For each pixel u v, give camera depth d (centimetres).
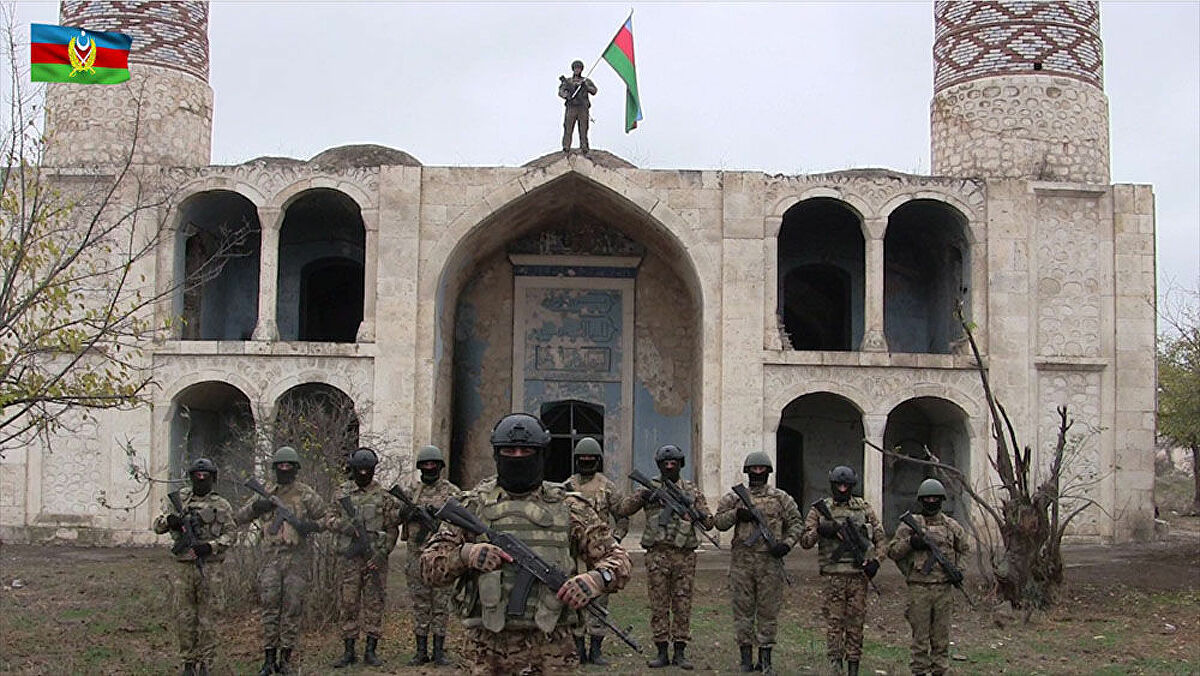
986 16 2362
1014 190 2241
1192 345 2231
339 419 1548
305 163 2278
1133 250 2247
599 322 2539
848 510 1046
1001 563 1501
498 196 2211
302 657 1124
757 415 2178
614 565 620
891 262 2564
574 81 2252
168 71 2316
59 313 2112
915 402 2377
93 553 1984
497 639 608
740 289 2205
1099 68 2389
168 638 1213
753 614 1079
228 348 2169
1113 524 2194
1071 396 2220
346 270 2656
